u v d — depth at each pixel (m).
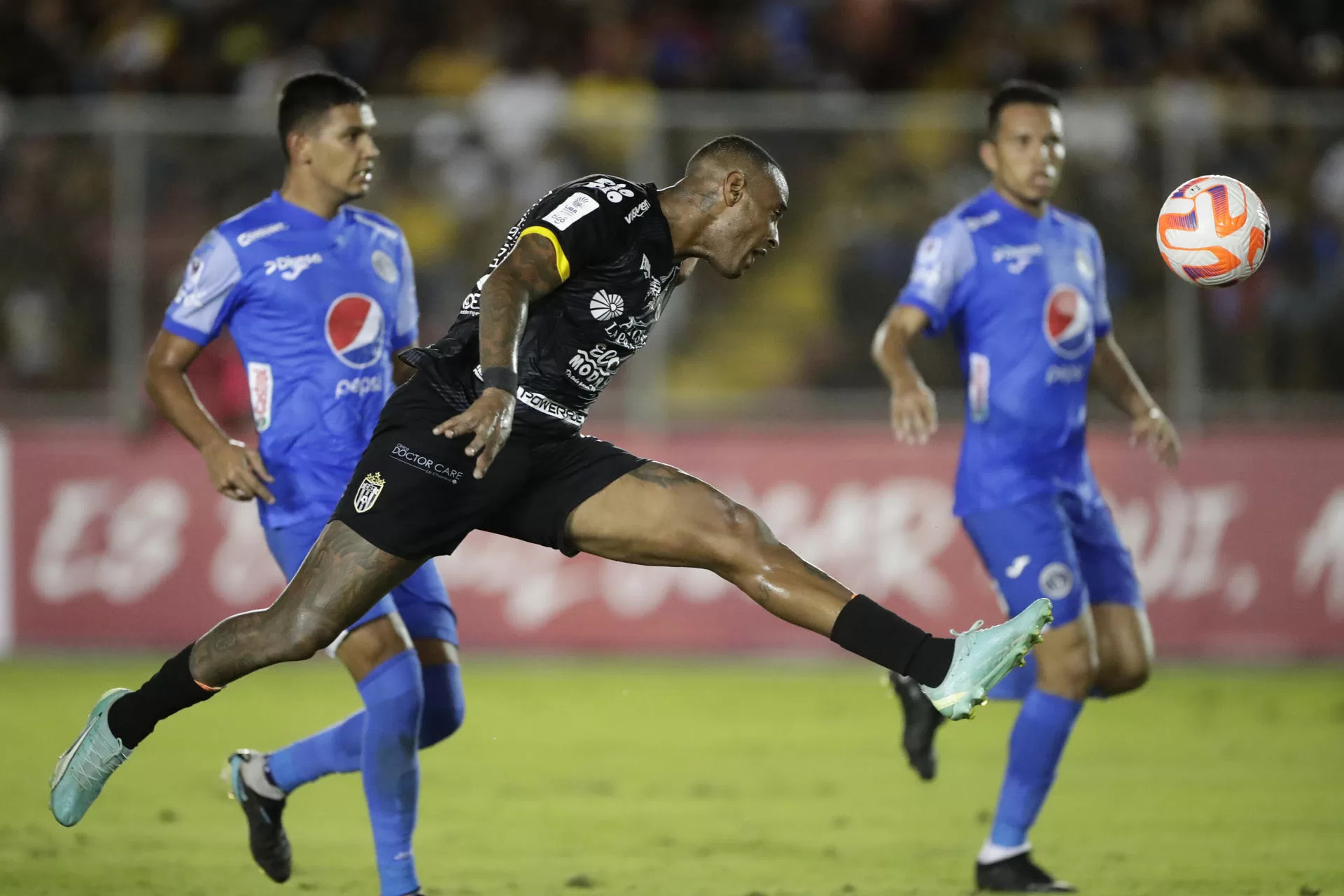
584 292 15.62
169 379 19.00
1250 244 18.59
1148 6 54.12
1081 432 21.05
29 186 41.84
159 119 41.72
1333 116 41.22
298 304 18.88
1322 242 41.28
